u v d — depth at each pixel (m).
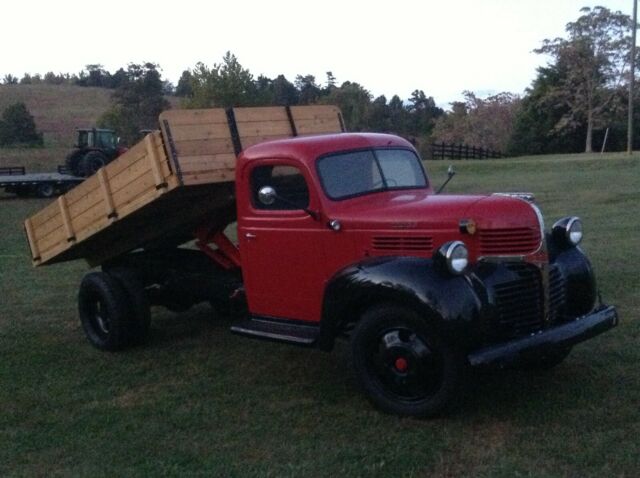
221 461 4.93
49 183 27.42
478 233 5.38
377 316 5.44
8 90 83.62
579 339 5.40
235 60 38.75
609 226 14.37
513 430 5.18
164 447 5.20
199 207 7.23
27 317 9.20
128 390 6.45
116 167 7.02
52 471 4.92
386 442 5.09
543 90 64.88
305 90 76.12
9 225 19.38
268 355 7.26
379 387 5.57
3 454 5.20
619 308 8.09
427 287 5.15
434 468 4.70
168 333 8.25
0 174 29.42
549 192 21.92
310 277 6.16
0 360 7.43
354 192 6.15
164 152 6.48
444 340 5.12
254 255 6.50
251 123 7.10
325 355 7.17
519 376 6.19
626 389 5.82
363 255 5.82
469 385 5.38
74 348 7.82
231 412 5.80
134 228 7.63
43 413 5.95
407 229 5.60
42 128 64.25
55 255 8.09
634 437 4.97
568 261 6.02
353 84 74.06
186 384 6.52
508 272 5.38
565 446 4.88
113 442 5.32
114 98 61.22
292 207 6.20
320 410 5.76
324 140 6.27
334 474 4.68
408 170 6.59
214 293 7.38
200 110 6.73
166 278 7.80
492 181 27.72
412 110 89.81
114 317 7.48
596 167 31.00
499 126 72.44
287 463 4.86
